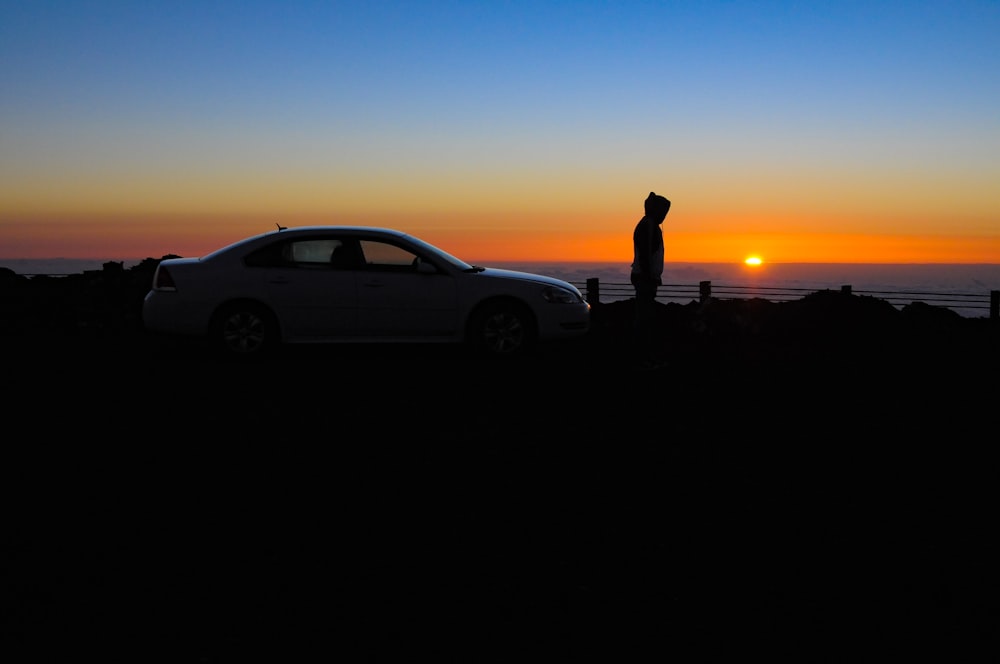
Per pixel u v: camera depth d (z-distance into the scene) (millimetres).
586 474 5797
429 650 3311
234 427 7117
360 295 10961
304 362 10953
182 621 3531
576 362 11234
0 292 17469
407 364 10836
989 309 19781
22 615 3570
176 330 10797
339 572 4066
